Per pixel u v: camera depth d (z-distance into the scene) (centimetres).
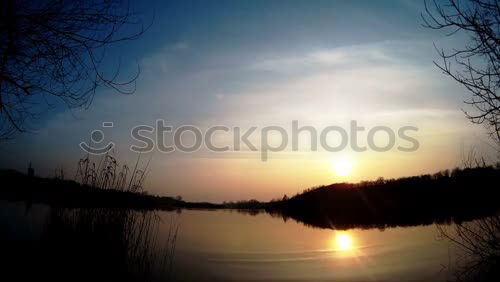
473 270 715
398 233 2078
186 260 1191
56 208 789
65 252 748
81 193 818
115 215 792
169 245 1362
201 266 1138
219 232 2086
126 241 794
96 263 757
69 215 771
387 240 1839
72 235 758
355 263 1313
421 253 1413
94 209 794
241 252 1484
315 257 1425
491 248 657
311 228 2609
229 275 1091
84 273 743
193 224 2347
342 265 1284
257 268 1221
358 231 2358
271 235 2112
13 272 684
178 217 2769
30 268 712
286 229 2500
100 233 769
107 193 827
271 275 1138
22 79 385
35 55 381
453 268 899
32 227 982
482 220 671
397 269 1169
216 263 1222
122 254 782
